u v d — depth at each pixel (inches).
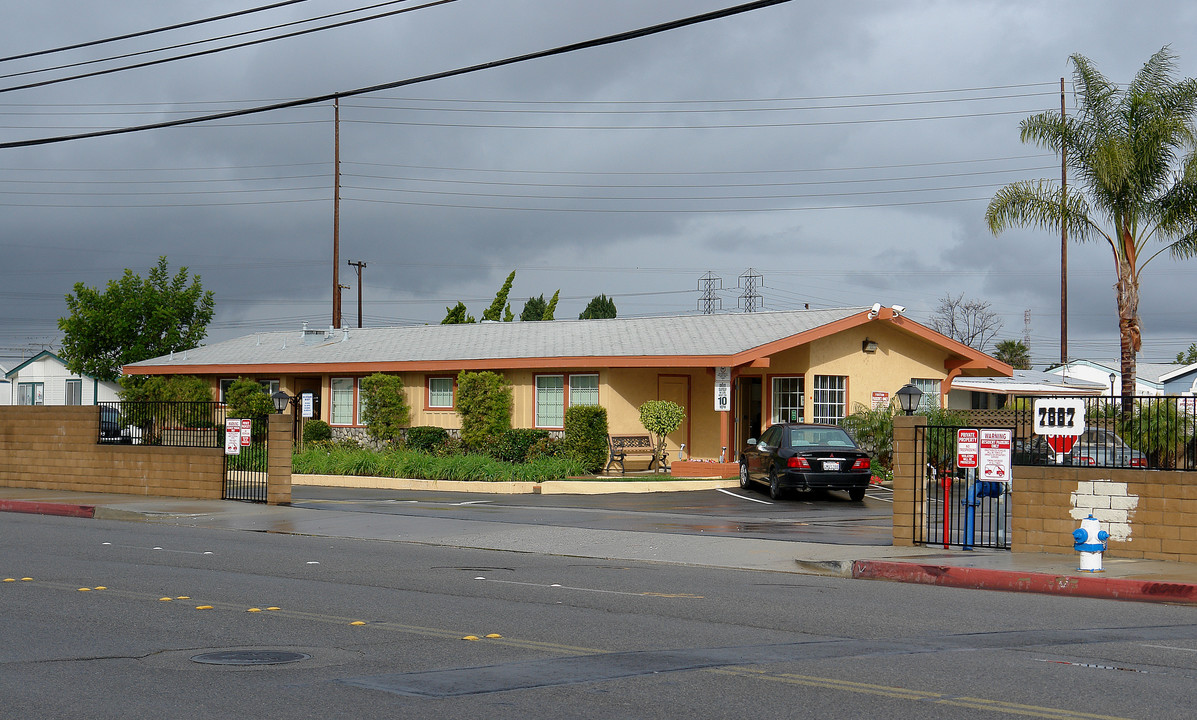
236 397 1432.1
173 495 936.9
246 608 414.0
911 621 399.9
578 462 1114.1
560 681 294.0
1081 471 571.5
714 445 1216.8
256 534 713.6
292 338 1641.2
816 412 1148.5
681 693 280.8
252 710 262.2
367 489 1099.3
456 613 406.9
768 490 1014.4
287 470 877.8
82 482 992.2
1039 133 1164.5
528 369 1232.2
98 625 376.2
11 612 401.7
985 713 262.7
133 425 999.6
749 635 366.6
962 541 655.8
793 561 568.4
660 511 850.1
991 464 585.9
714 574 543.5
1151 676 304.3
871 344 1197.7
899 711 263.9
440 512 836.0
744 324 1226.6
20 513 867.4
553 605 429.4
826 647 345.7
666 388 1220.5
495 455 1203.9
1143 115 1124.5
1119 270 1144.8
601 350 1191.6
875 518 800.9
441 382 1321.4
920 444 624.4
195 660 319.6
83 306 1834.4
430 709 263.7
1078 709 266.8
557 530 715.4
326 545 653.3
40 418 1024.2
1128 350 1138.7
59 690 281.4
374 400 1322.6
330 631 367.2
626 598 450.9
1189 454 623.8
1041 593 487.8
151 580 489.1
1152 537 550.0
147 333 1819.6
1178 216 1105.4
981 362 1269.7
